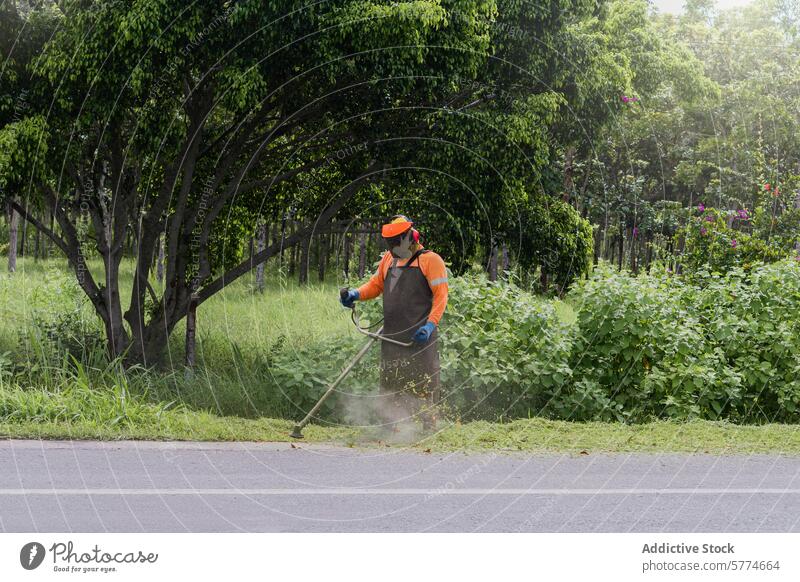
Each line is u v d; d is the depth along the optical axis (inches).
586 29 447.8
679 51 690.2
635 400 287.0
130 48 291.6
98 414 236.2
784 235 486.0
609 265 314.3
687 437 238.4
